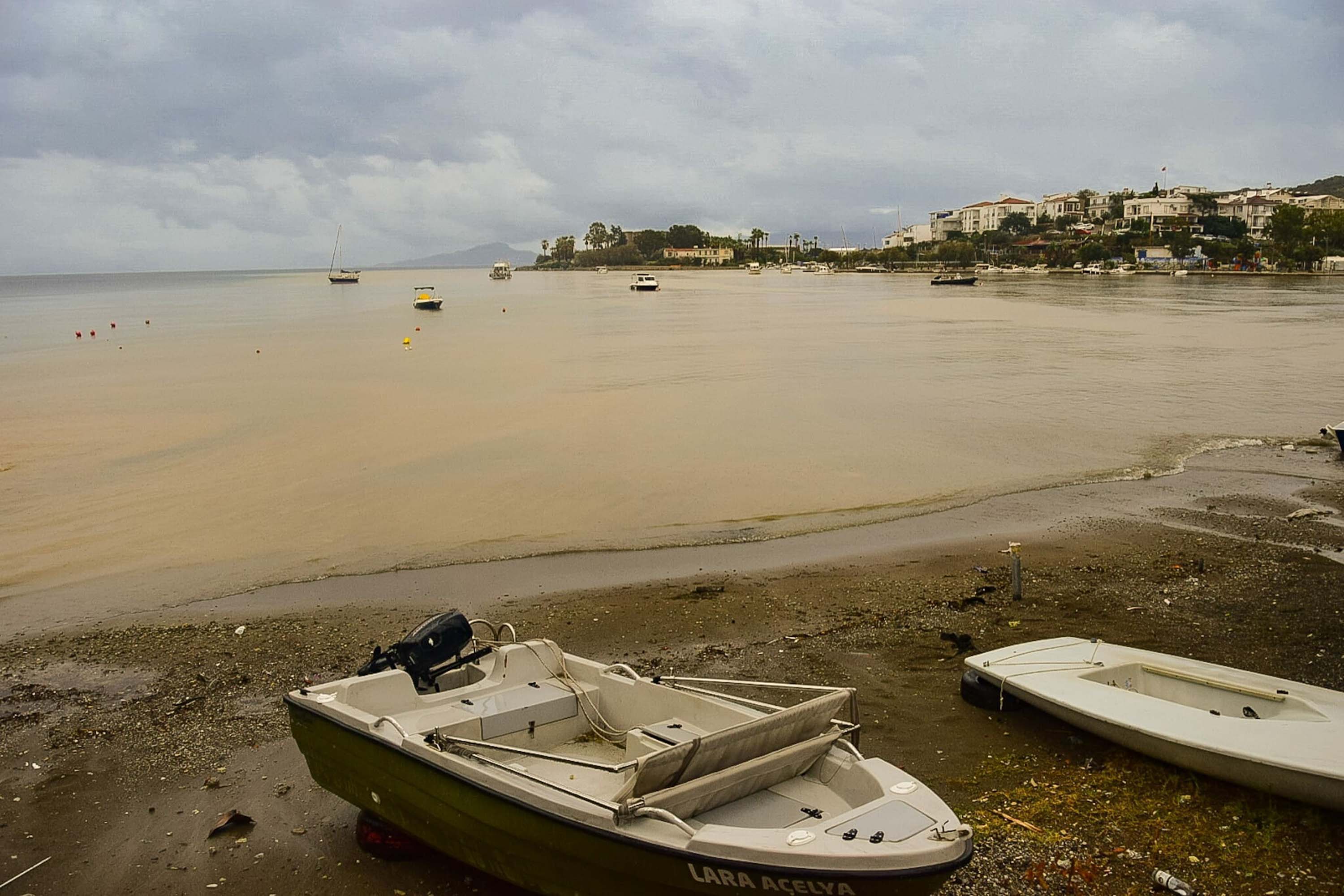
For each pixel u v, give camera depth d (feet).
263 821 27.25
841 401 100.22
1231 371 122.31
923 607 43.09
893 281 545.44
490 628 31.14
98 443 82.33
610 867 19.76
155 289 625.41
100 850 25.95
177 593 47.14
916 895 17.92
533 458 73.87
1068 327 196.95
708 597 45.14
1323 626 39.09
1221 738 26.63
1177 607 42.09
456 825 22.52
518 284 598.34
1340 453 74.02
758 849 18.04
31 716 34.27
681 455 74.59
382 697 26.37
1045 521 57.06
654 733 23.89
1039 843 24.47
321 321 250.98
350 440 81.76
